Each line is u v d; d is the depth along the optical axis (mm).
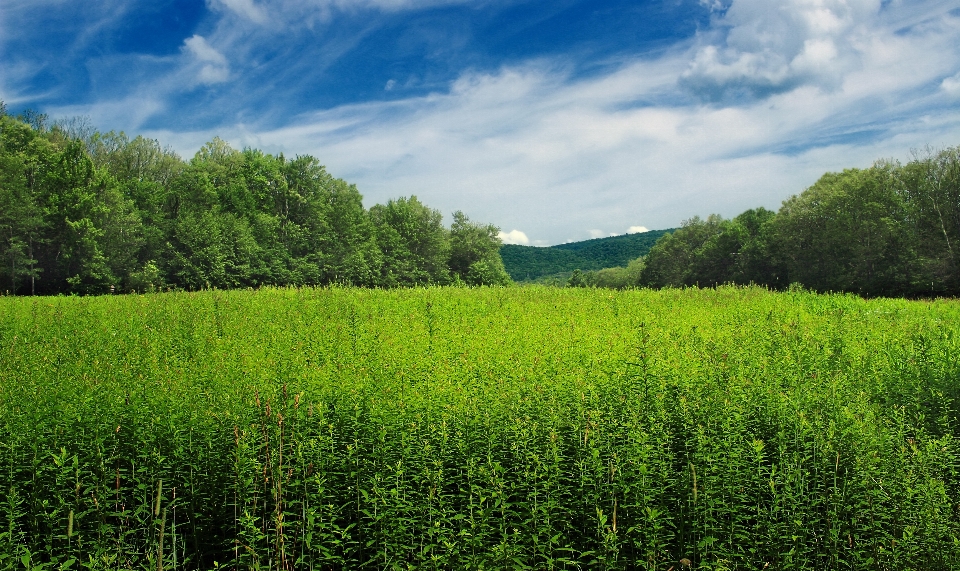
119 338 15156
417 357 11359
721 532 6539
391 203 90562
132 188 66125
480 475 6773
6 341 14461
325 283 72688
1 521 6742
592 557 6602
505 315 20250
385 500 6270
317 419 7793
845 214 57219
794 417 8086
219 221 62438
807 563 6504
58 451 7250
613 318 19109
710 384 9344
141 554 6867
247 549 6035
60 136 69062
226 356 11969
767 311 20984
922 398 10000
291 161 78688
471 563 5812
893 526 6469
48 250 53781
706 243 89562
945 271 52125
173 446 7453
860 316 20094
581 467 6945
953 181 52750
